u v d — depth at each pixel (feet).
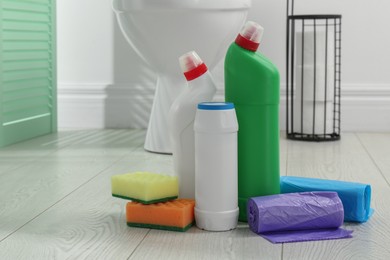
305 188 4.57
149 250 3.87
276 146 4.44
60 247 3.93
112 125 9.50
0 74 7.52
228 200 4.25
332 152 7.52
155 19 6.64
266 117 4.37
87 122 9.50
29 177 6.03
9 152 7.38
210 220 4.24
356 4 9.12
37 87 8.51
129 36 6.98
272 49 9.24
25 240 4.08
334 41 8.61
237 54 4.32
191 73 4.55
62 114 9.50
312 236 4.11
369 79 9.21
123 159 7.05
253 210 4.21
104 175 6.14
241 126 4.37
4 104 7.70
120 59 9.45
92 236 4.16
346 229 4.32
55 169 6.42
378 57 9.18
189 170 4.59
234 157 4.25
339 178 6.09
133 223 4.36
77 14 9.45
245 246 3.93
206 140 4.18
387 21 9.12
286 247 3.92
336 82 9.25
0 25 7.43
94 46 9.49
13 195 5.31
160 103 7.47
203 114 4.17
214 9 6.60
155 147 7.49
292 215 4.15
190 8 6.50
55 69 8.99
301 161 6.95
